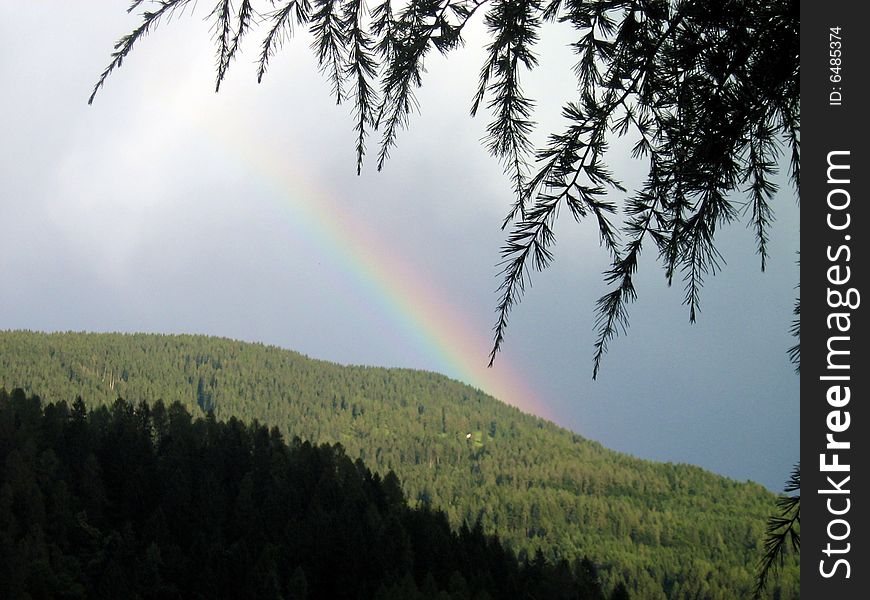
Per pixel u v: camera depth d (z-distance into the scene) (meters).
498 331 2.49
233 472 101.50
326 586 79.50
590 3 2.74
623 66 2.66
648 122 2.69
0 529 77.88
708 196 2.62
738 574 136.62
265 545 82.50
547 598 79.69
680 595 137.25
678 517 181.12
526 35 2.73
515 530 177.12
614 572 144.50
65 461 94.69
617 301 2.54
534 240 2.49
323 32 2.86
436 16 2.85
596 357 2.55
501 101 2.76
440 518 94.81
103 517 88.25
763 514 175.12
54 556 75.31
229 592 75.88
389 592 71.06
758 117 2.63
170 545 80.38
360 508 91.56
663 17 2.70
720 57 2.63
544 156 2.56
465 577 80.62
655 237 2.58
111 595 72.81
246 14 2.84
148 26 2.79
